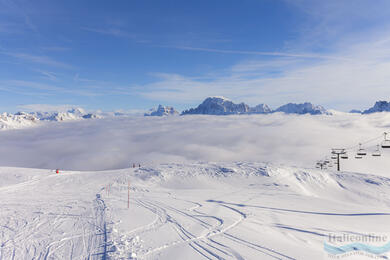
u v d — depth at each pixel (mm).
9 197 20422
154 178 36000
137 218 12367
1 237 9898
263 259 7289
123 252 7797
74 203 17172
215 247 8266
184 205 16188
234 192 23984
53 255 7988
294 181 35156
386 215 15398
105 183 32188
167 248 8156
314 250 8523
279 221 12672
